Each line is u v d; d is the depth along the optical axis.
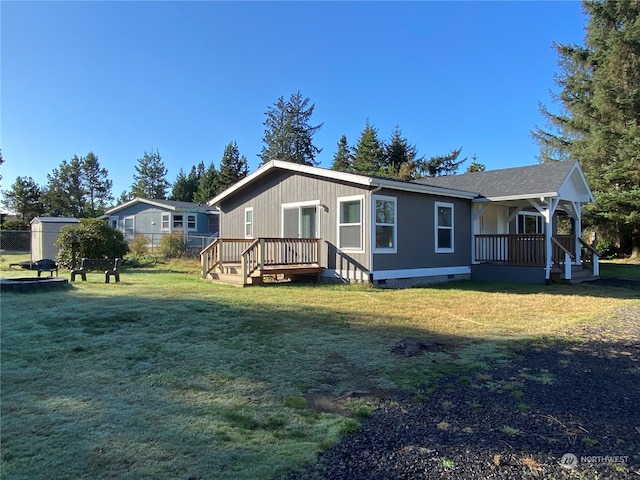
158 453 2.54
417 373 4.17
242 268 10.95
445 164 46.16
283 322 6.39
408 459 2.54
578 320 6.90
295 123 52.22
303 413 3.20
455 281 13.47
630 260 22.59
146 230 28.78
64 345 4.92
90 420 2.99
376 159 45.22
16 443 2.63
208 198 51.28
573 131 25.84
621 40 21.98
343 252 11.78
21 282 9.33
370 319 6.72
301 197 12.99
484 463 2.51
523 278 13.07
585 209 21.47
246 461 2.47
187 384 3.76
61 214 56.78
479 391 3.71
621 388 3.82
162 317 6.51
